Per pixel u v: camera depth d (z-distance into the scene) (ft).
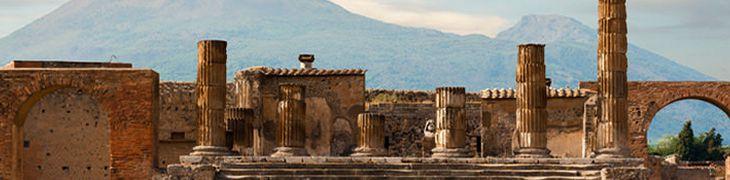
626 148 256.93
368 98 336.49
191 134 308.40
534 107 258.78
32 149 295.28
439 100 261.85
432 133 306.35
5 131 268.82
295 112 259.60
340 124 300.40
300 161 249.34
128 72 268.21
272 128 297.74
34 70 268.21
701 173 370.32
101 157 297.12
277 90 298.76
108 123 296.92
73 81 268.00
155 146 271.49
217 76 255.29
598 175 247.09
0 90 268.41
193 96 309.01
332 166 248.73
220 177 244.01
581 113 298.15
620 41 256.93
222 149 254.27
